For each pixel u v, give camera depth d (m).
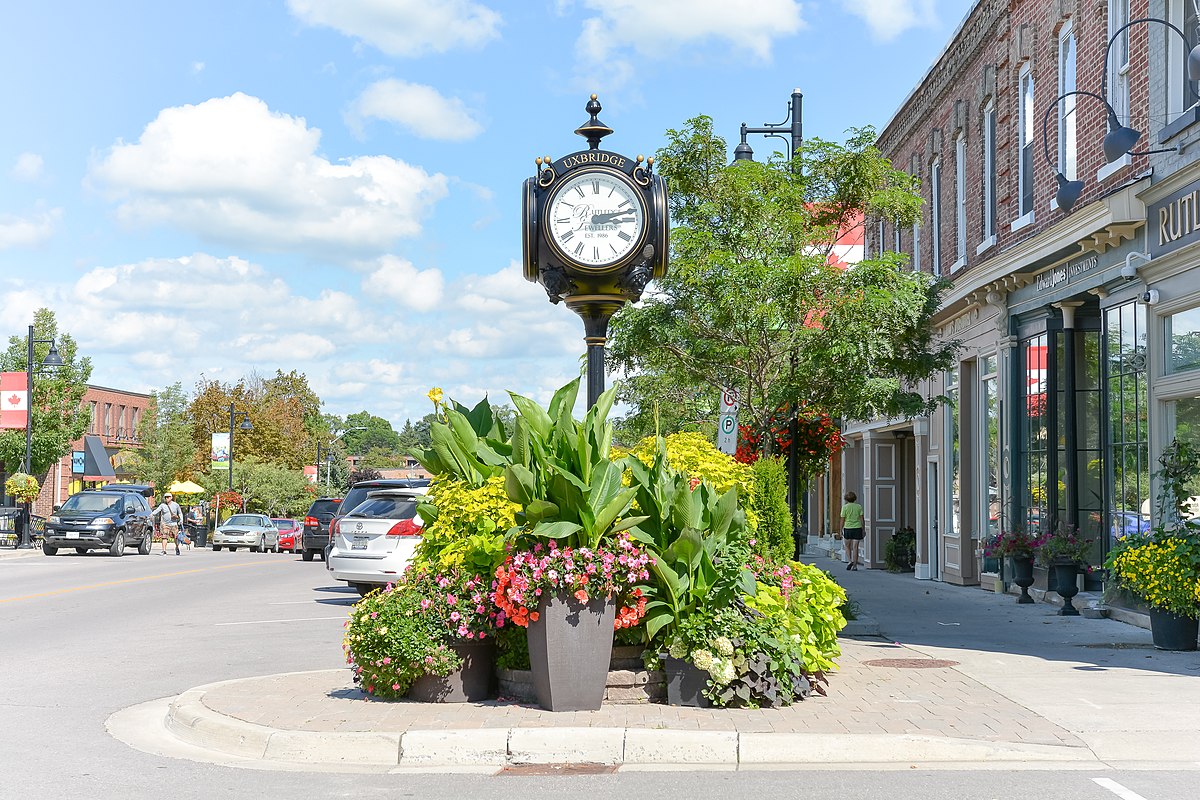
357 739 7.75
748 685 8.59
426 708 8.69
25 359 51.06
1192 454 13.48
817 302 15.63
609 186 10.02
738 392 17.02
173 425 64.06
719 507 9.00
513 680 8.93
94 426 73.69
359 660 9.04
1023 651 12.28
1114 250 15.69
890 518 30.19
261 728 8.04
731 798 6.59
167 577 25.45
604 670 8.45
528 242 10.02
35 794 6.82
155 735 8.62
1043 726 8.05
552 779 7.13
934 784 6.86
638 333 15.65
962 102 22.58
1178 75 14.03
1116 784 6.82
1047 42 18.17
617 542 8.56
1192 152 13.42
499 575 8.48
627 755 7.57
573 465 8.73
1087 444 17.44
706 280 15.15
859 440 33.66
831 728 7.86
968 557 22.44
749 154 19.36
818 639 9.84
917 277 16.72
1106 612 15.85
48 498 66.50
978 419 21.48
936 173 24.62
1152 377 14.62
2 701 9.97
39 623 15.90
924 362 17.14
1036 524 18.56
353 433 170.38
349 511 19.23
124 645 13.55
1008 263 18.56
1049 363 17.91
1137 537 12.80
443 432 9.59
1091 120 16.44
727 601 8.77
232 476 62.62
